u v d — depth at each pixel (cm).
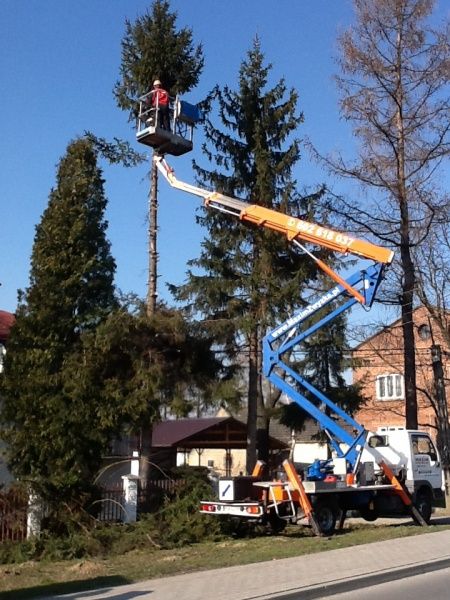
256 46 2423
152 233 2023
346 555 1216
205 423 3441
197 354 1930
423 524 1767
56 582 1038
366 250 1703
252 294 2223
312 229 1770
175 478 1838
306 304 2227
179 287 2311
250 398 2278
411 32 2442
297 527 1733
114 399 1575
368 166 2417
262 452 2747
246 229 2286
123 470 2145
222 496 1591
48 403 1528
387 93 2470
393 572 1068
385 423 3912
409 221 2430
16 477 1532
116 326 1614
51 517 1499
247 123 2389
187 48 2108
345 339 2683
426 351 3212
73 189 1683
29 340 1602
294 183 2291
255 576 1019
